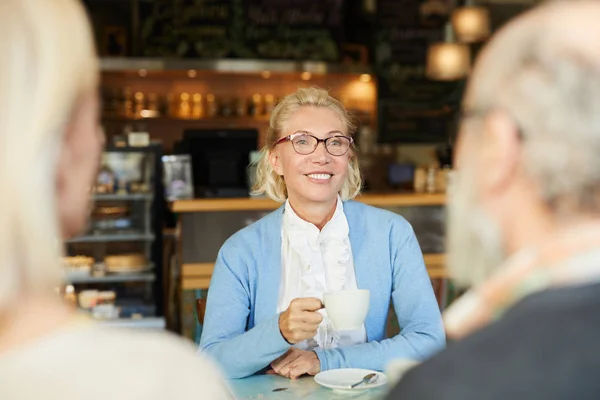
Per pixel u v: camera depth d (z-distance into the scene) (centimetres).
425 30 720
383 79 720
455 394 59
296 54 703
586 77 60
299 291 214
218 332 210
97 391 59
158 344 64
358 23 717
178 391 61
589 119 60
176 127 710
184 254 433
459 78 703
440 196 447
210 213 434
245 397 178
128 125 703
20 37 59
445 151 637
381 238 223
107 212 464
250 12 693
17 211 58
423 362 63
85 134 65
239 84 718
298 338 187
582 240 62
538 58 63
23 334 60
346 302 173
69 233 67
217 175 481
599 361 57
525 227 65
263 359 190
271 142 224
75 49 61
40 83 59
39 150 59
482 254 69
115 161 465
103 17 682
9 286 59
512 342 60
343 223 220
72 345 61
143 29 682
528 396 57
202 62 680
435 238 449
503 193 66
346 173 220
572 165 60
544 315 60
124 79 700
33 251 60
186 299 433
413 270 222
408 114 724
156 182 467
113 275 464
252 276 217
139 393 59
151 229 468
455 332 68
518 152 63
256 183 236
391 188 687
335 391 181
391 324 283
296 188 215
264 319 214
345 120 221
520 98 63
